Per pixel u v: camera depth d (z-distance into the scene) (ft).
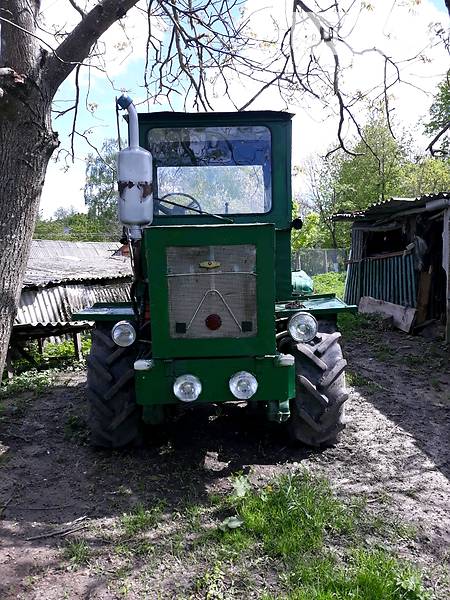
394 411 17.20
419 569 8.80
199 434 14.74
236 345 11.58
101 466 12.96
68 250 49.32
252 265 11.47
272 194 13.99
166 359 11.59
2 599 8.29
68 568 9.07
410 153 66.28
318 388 13.26
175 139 13.88
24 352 26.07
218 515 10.63
